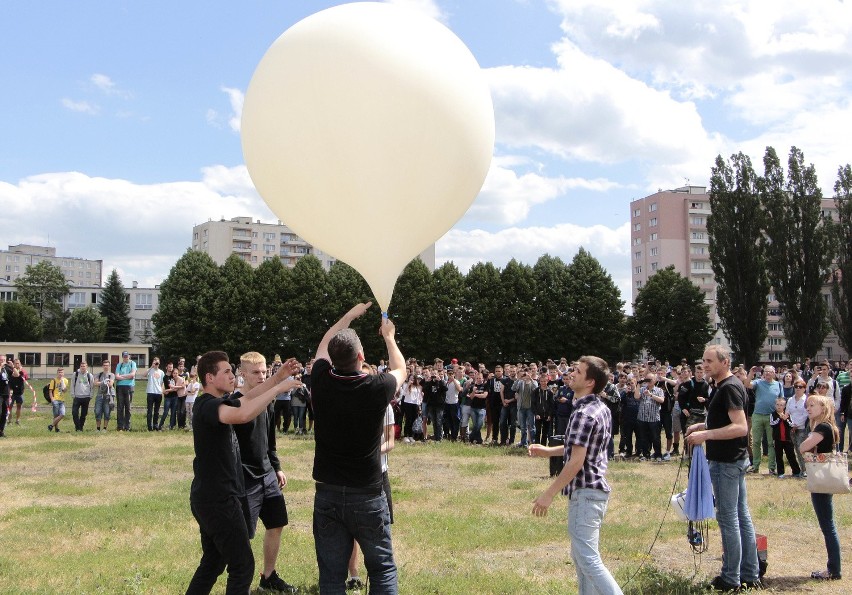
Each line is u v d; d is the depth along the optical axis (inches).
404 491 405.4
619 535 300.5
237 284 1882.4
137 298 4333.2
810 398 242.8
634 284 3720.5
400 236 178.4
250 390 202.2
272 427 220.1
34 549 267.6
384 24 169.2
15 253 5462.6
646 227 3619.6
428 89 164.6
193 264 1878.7
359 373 150.8
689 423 511.2
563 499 384.2
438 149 169.2
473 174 183.2
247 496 196.9
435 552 268.8
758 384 492.4
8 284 4151.1
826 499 237.6
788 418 474.9
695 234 3531.0
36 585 219.0
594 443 168.7
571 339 1894.7
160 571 235.8
